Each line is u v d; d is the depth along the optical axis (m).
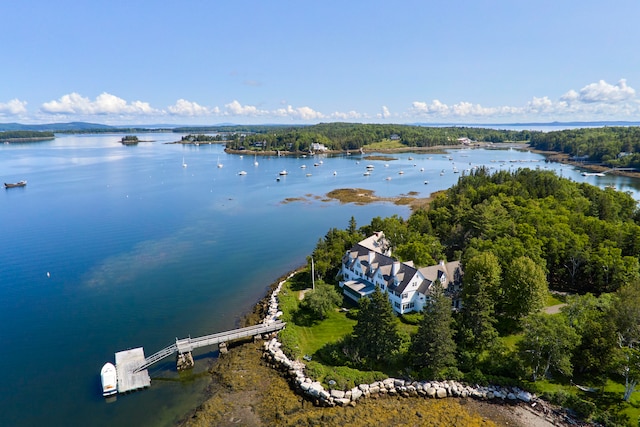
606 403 54.38
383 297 63.38
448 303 60.75
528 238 93.12
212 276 105.50
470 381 59.41
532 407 54.88
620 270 83.56
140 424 54.03
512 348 66.75
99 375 64.69
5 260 115.44
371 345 63.47
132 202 192.00
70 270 108.56
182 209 180.12
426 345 59.72
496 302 74.44
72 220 157.88
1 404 58.28
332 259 101.56
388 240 109.00
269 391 59.53
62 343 74.06
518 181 164.50
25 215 164.50
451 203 145.50
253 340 73.75
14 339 75.44
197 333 77.31
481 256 77.56
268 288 98.12
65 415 55.97
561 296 85.75
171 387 61.41
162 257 119.06
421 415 53.75
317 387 58.38
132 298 92.31
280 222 161.25
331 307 80.00
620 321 59.72
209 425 52.84
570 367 56.84
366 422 52.59
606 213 123.06
